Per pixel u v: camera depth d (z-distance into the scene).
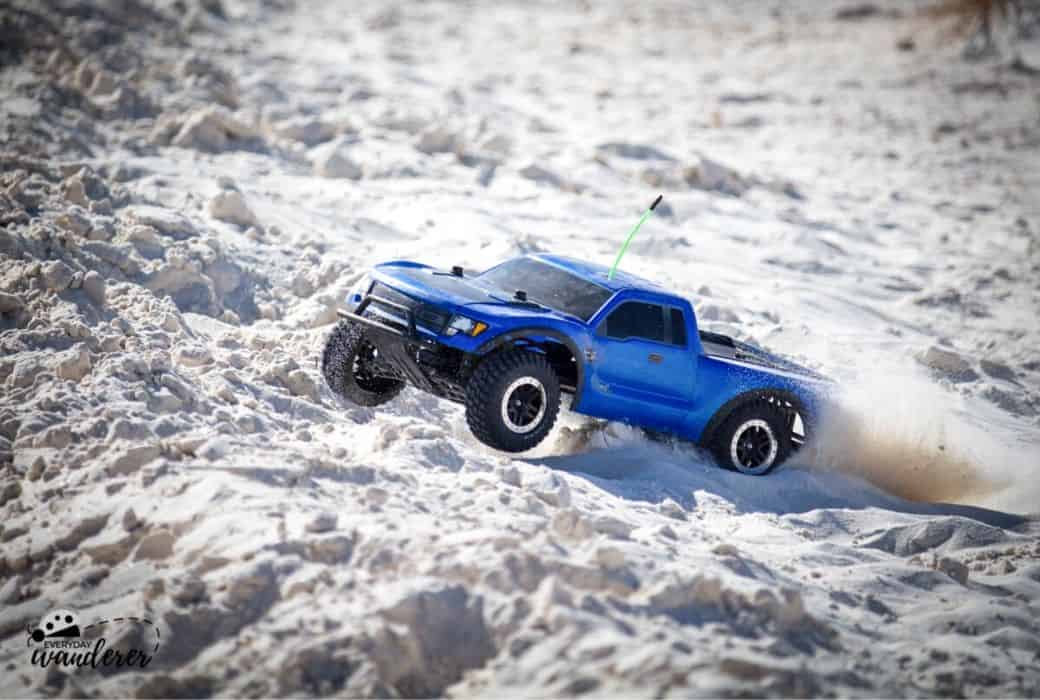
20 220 2.53
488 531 1.67
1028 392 2.89
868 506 2.20
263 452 1.84
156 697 1.50
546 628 1.56
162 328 2.24
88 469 1.78
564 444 2.21
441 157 4.12
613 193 4.14
